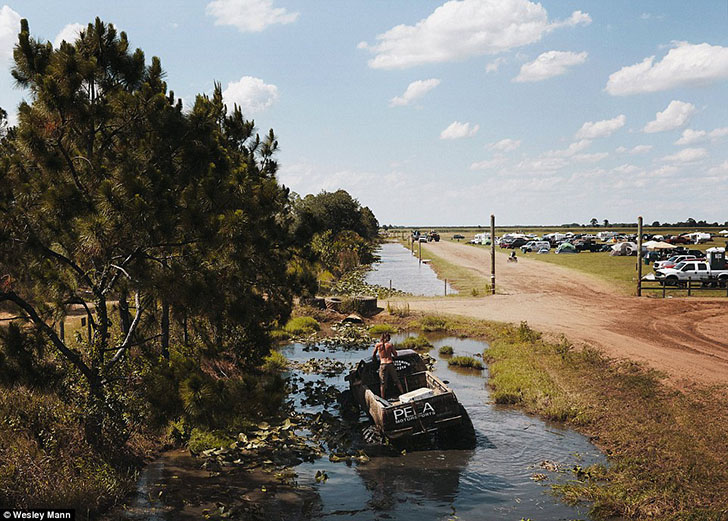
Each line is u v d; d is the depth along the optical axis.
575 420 12.42
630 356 17.23
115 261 9.30
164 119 8.54
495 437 11.61
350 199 79.81
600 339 20.50
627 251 66.62
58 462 8.51
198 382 7.59
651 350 18.31
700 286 36.25
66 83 8.19
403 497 8.79
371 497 8.79
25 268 8.73
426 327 25.39
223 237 8.36
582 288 37.88
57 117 8.27
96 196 7.86
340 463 10.27
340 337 23.94
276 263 11.43
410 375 13.50
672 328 22.92
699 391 13.13
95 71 8.64
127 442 10.20
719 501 8.01
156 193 8.04
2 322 13.59
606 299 32.09
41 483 7.86
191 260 8.48
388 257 88.38
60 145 8.45
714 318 25.19
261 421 12.36
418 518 8.05
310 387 15.69
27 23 8.65
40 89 8.12
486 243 113.38
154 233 8.08
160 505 8.37
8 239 7.71
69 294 9.09
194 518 7.96
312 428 12.19
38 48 8.69
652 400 12.84
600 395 13.83
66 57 8.20
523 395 14.36
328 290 37.75
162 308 11.27
